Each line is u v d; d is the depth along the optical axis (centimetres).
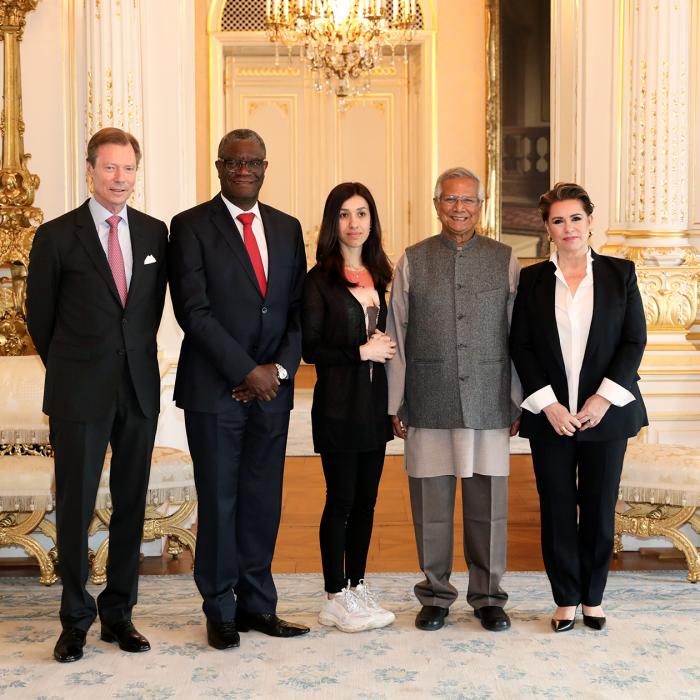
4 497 437
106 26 555
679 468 445
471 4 1017
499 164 1005
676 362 572
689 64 589
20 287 556
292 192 1130
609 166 612
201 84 1046
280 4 882
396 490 622
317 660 351
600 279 369
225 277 356
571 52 713
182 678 337
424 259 379
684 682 331
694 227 616
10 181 559
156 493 454
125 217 359
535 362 370
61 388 353
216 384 357
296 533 532
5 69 562
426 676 337
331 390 366
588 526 373
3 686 331
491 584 381
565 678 335
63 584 358
